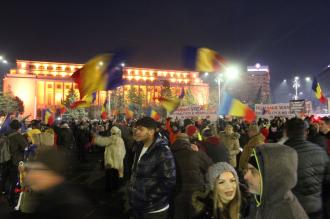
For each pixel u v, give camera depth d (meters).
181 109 19.61
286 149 2.40
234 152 8.60
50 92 112.06
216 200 3.14
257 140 5.45
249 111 8.59
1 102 68.06
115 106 71.12
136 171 4.89
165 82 90.94
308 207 3.89
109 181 10.46
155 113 17.95
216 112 18.61
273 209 2.37
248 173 2.62
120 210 8.12
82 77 6.90
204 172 5.68
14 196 8.58
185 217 5.44
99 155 22.12
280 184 2.33
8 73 114.12
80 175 13.36
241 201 3.21
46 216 2.20
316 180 3.94
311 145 4.14
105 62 7.05
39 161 2.27
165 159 4.74
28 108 106.50
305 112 18.41
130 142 11.03
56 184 2.24
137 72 122.50
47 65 121.00
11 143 9.30
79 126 19.92
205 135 8.34
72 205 2.27
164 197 4.74
